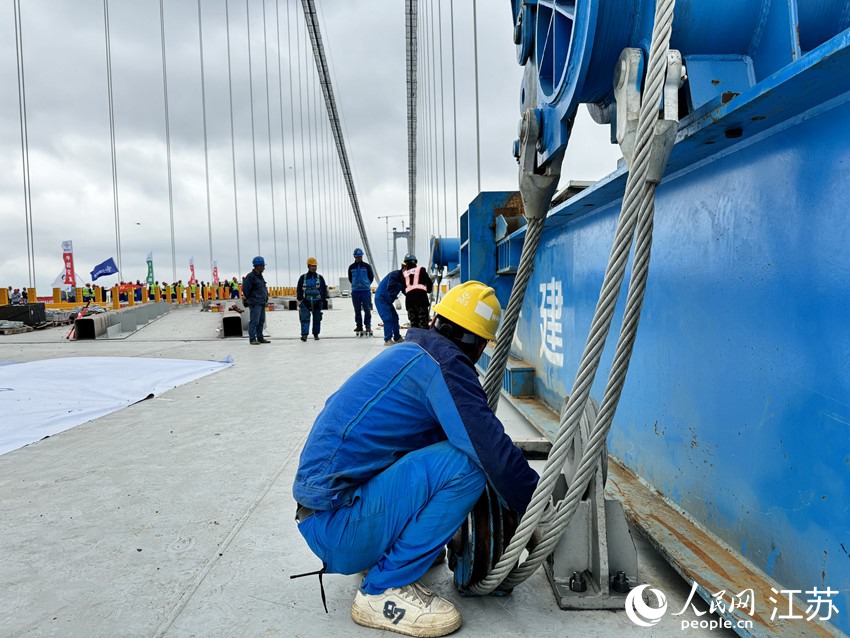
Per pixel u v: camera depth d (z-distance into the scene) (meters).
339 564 1.53
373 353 8.15
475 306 1.55
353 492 1.50
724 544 1.67
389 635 1.47
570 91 1.81
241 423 3.83
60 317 15.81
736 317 1.60
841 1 1.60
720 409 1.69
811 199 1.28
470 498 1.48
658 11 1.37
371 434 1.49
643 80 1.54
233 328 11.78
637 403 2.34
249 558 1.89
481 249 4.97
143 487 2.59
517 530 1.45
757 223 1.50
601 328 1.42
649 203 1.41
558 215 3.09
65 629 1.50
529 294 4.41
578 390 1.42
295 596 1.66
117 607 1.60
